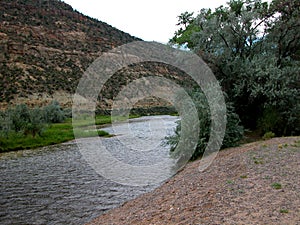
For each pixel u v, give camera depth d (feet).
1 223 21.47
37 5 244.22
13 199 26.99
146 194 26.30
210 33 52.70
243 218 13.44
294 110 44.32
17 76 147.64
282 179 19.27
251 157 28.02
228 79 50.06
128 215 19.95
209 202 17.11
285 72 44.86
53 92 148.25
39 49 180.55
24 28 196.75
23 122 71.36
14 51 165.78
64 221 21.68
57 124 98.58
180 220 15.25
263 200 15.62
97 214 22.88
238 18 51.49
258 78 46.06
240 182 20.10
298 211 13.50
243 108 50.06
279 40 51.52
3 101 125.29
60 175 36.22
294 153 27.45
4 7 212.84
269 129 45.47
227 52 51.37
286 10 51.19
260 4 57.21
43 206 25.05
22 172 38.19
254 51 53.88
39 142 65.82
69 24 237.04
